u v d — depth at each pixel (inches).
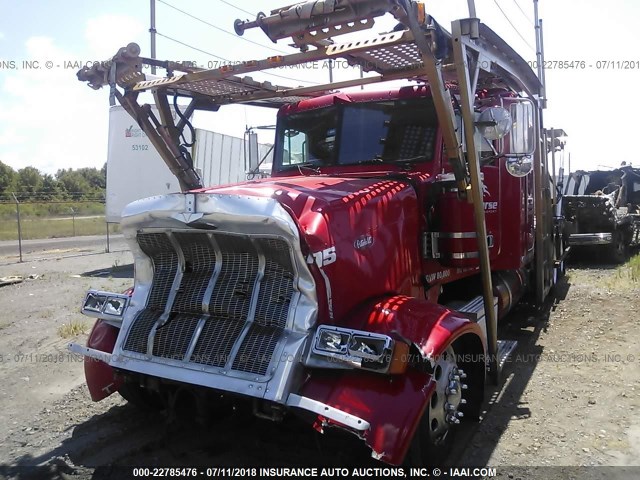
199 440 161.2
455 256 177.0
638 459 149.5
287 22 147.8
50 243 791.1
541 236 275.7
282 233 123.3
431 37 142.4
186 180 221.8
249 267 133.3
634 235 560.4
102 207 1375.5
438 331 131.6
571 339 257.3
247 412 136.0
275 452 152.9
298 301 127.4
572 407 183.5
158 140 216.7
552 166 350.9
